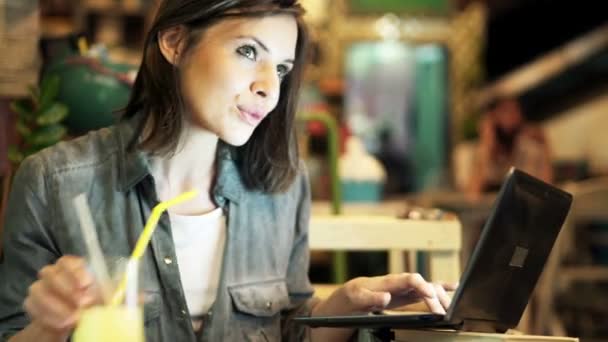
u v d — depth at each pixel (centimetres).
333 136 266
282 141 171
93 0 529
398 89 673
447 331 134
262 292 170
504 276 132
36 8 234
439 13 675
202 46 153
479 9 681
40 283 115
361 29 658
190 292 163
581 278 484
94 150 163
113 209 160
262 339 169
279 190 172
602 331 470
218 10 151
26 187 158
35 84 234
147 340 157
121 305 106
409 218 223
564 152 701
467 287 126
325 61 649
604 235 536
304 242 186
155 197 160
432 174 675
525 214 128
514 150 595
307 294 184
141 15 546
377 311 157
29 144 214
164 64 158
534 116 712
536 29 724
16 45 232
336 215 265
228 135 153
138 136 161
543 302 390
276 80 154
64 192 158
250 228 171
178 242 163
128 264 106
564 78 710
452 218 222
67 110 217
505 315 139
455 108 678
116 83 219
